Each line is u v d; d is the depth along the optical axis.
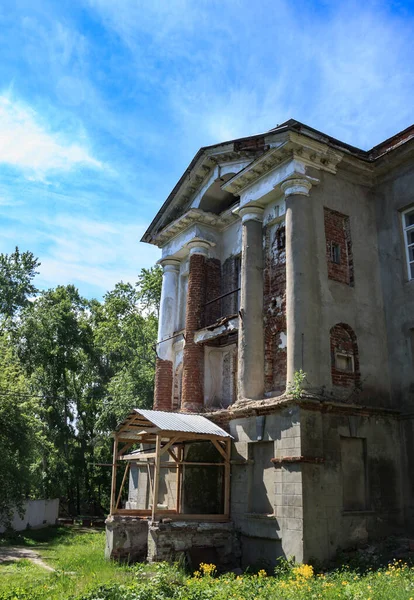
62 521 38.62
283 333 15.80
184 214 21.23
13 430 26.02
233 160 19.73
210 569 12.20
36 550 21.17
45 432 39.00
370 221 17.17
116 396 37.28
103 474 43.78
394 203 16.81
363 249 16.64
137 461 20.94
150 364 36.66
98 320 46.44
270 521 13.48
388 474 14.55
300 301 14.52
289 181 15.73
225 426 16.09
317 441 13.38
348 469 13.99
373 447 14.48
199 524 14.11
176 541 13.66
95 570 13.29
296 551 12.45
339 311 15.34
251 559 13.91
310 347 14.18
